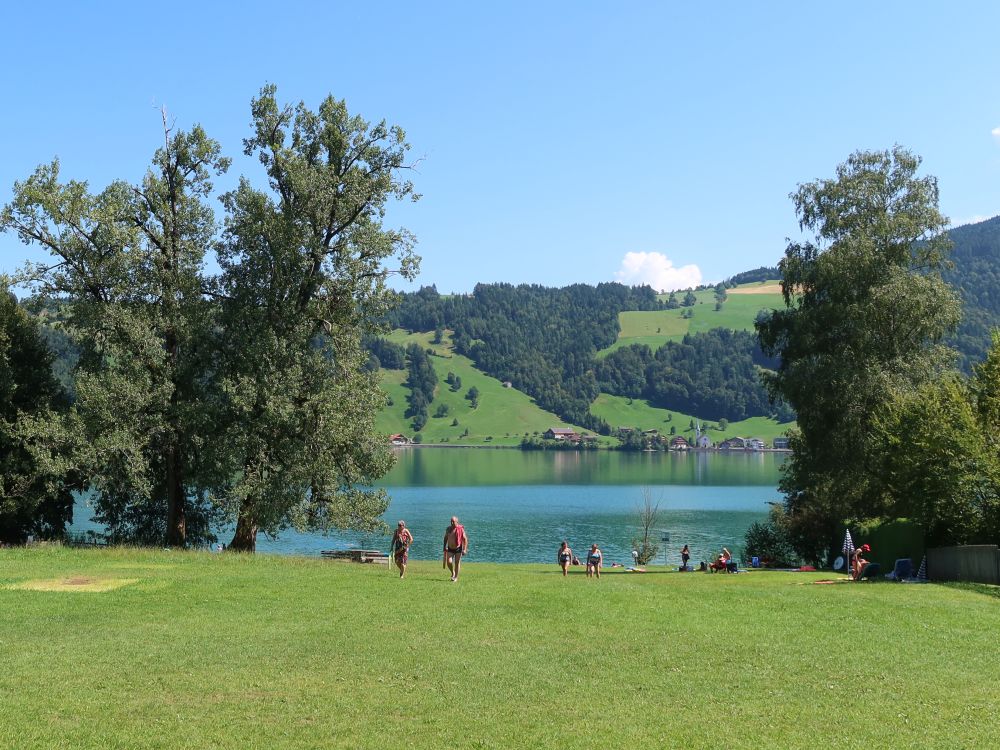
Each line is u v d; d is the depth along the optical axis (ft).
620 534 296.71
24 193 125.39
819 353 177.06
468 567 147.54
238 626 61.98
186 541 157.28
